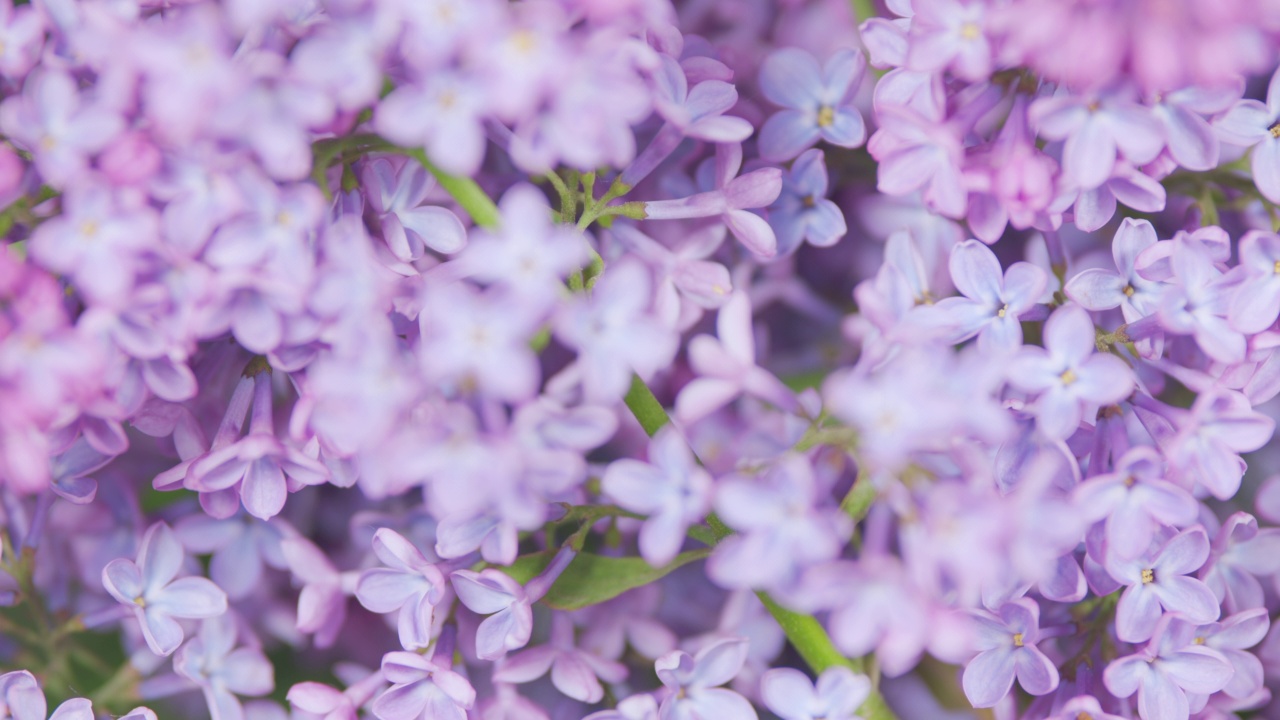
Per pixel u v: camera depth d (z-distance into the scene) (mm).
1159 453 577
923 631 535
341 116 560
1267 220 616
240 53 559
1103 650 598
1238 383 582
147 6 575
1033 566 538
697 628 641
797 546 540
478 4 546
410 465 542
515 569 590
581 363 546
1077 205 580
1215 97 574
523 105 545
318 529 645
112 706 637
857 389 542
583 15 554
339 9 550
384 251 583
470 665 625
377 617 642
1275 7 554
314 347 571
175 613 604
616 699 627
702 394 549
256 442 583
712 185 615
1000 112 584
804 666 634
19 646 638
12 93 571
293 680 641
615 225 613
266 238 558
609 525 624
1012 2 566
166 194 556
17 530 628
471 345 541
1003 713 605
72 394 555
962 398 543
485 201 578
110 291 551
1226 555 604
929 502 540
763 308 658
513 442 543
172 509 642
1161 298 580
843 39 654
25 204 567
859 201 641
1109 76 555
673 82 586
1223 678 580
